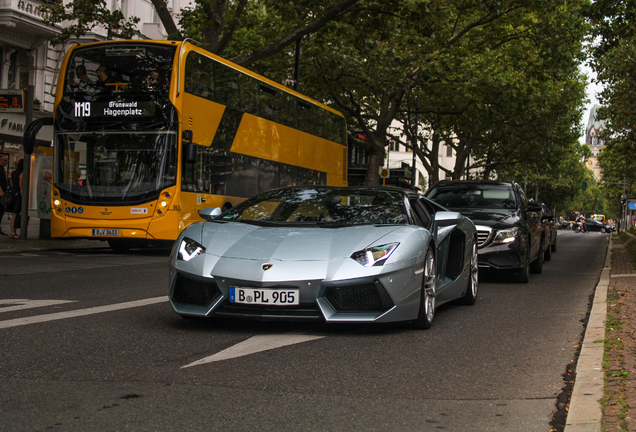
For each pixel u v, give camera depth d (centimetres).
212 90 1517
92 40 2791
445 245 698
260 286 527
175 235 1386
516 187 1211
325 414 343
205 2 1900
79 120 1425
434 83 2933
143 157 1395
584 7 1499
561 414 353
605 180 7031
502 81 2994
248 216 639
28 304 679
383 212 634
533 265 1304
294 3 2025
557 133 4181
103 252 1533
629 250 2186
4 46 2561
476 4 2816
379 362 468
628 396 368
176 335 539
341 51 2594
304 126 1995
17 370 411
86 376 403
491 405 370
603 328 606
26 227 1608
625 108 2266
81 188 1418
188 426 317
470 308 769
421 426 330
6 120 2577
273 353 484
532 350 529
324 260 537
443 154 7875
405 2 2128
